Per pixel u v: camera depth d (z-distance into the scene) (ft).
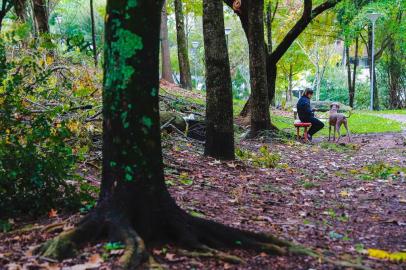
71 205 20.27
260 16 55.72
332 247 17.94
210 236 16.66
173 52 197.67
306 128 57.16
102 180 16.78
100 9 107.76
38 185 19.75
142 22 15.99
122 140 16.26
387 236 20.16
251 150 47.47
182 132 43.70
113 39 16.07
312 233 19.84
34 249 15.43
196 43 160.97
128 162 16.26
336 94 197.06
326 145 54.65
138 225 16.21
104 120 16.62
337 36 123.75
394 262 16.56
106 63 16.37
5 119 20.62
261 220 21.43
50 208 20.13
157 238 16.37
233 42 188.65
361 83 185.98
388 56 153.38
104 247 15.28
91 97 32.37
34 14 55.77
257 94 56.39
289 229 20.24
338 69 204.85
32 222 18.93
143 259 14.57
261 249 16.38
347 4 104.83
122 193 16.26
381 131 72.95
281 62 146.20
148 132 16.40
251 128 56.75
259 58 56.18
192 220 16.84
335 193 29.81
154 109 16.55
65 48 34.35
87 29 147.13
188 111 54.49
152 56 16.33
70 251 15.19
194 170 32.17
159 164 16.70
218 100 37.24
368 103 170.81
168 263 14.96
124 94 16.15
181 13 99.40
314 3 107.45
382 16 111.14
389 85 153.17
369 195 29.55
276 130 56.95
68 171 21.91
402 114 105.29
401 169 39.24
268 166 38.50
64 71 33.40
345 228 21.20
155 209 16.46
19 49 28.60
